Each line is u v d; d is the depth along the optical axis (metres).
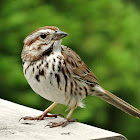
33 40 7.22
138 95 13.74
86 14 14.63
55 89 7.25
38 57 7.18
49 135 6.04
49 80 7.17
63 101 7.50
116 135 5.93
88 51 14.12
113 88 13.45
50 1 15.00
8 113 7.17
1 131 6.18
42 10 14.09
